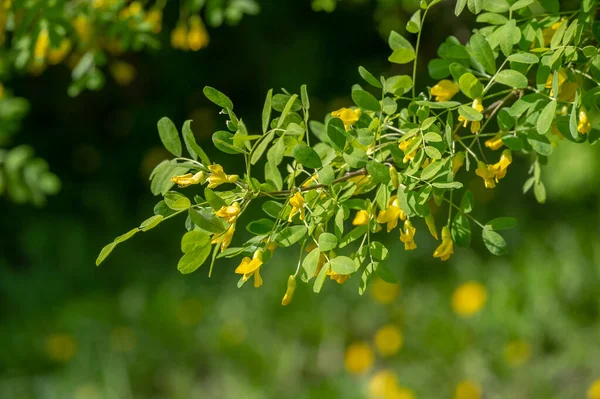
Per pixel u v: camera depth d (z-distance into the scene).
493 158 5.11
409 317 4.91
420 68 5.50
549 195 5.46
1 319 5.61
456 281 5.07
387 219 1.38
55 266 6.08
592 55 1.42
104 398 4.64
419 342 4.71
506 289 4.83
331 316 4.98
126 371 4.77
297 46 6.31
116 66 3.97
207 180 1.32
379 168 1.30
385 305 4.99
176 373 4.79
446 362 4.57
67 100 6.78
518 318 4.68
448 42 1.65
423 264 5.29
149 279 5.70
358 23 6.31
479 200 5.69
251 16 6.26
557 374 4.49
